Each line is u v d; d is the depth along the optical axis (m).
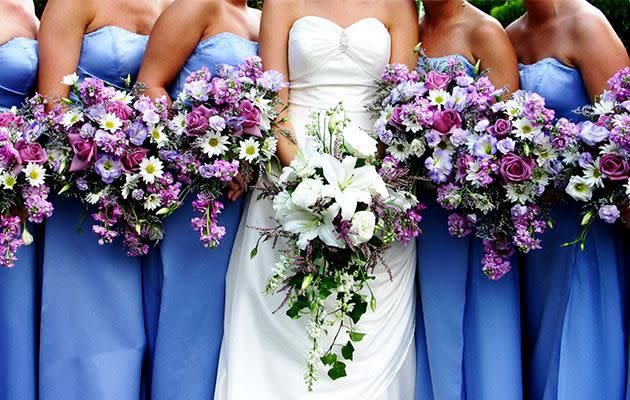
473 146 2.60
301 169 2.52
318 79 2.87
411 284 2.98
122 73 2.96
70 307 2.87
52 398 2.85
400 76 2.77
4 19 2.91
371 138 2.63
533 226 2.65
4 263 2.63
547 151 2.60
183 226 2.90
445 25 3.00
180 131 2.68
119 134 2.62
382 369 2.87
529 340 3.03
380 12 2.93
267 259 2.85
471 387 2.93
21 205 2.68
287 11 2.92
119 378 2.87
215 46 2.90
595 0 5.32
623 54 2.80
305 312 2.74
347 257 2.58
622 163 2.51
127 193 2.67
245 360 2.83
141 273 2.98
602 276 2.81
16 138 2.61
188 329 2.93
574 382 2.80
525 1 2.96
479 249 2.90
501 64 2.86
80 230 2.82
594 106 2.70
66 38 2.87
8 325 2.84
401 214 2.63
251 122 2.70
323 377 2.80
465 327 2.95
